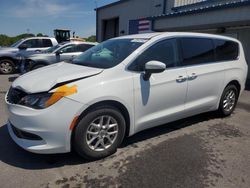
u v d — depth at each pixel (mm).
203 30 13586
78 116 3115
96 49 4500
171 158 3553
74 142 3217
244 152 3822
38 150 3074
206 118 5352
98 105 3270
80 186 2889
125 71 3559
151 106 3828
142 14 19797
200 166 3369
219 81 4910
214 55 4895
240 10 9625
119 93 3389
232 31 12016
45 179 3002
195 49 4527
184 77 4180
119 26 23156
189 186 2941
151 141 4098
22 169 3189
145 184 2949
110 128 3465
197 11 11555
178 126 4824
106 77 3381
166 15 13594
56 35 26641
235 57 5359
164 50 4062
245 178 3141
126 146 3887
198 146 3967
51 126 3018
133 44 3967
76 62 4180
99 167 3275
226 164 3449
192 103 4473
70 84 3145
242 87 5598
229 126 4922
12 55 11812
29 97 3133
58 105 3023
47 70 3803
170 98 4051
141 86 3635
